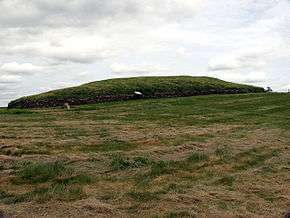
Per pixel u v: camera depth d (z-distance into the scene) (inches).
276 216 547.8
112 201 585.6
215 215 538.3
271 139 1258.0
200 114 2049.7
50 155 911.7
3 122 1646.2
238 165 865.5
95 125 1557.6
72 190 625.3
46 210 539.8
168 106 2474.2
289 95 2984.7
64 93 3267.7
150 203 577.0
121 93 3324.3
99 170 775.7
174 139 1204.5
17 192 628.7
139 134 1300.4
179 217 526.0
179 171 785.6
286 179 758.5
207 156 932.0
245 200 611.5
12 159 850.1
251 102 2640.3
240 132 1416.1
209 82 4067.4
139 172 764.6
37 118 1862.7
